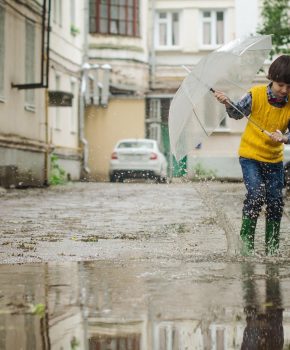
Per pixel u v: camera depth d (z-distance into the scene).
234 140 46.59
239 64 8.77
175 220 13.99
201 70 8.51
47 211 16.50
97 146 46.34
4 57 27.59
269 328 4.79
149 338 4.52
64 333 4.62
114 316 5.14
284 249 9.11
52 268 7.50
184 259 8.18
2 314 5.19
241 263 7.84
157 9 51.06
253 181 8.77
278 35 29.58
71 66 42.12
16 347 4.30
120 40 47.06
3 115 27.34
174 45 51.44
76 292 6.08
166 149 48.44
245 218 8.86
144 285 6.42
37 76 31.95
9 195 23.20
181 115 8.60
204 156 45.75
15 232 11.66
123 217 14.80
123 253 8.79
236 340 4.48
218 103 8.77
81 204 19.05
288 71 8.41
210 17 51.44
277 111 8.62
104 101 45.72
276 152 8.80
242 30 49.62
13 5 28.52
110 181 39.06
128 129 46.53
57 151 38.22
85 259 8.22
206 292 6.07
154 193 24.75
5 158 27.05
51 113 37.53
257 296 5.89
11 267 7.58
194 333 4.66
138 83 47.66
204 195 9.50
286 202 19.30
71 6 43.28
